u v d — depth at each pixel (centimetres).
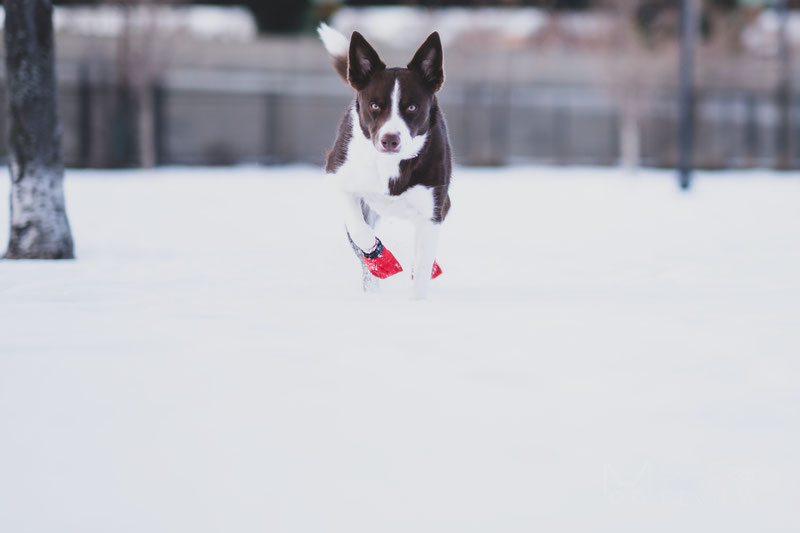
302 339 579
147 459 363
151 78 3853
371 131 709
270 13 4666
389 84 701
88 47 3875
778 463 370
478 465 363
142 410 422
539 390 469
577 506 327
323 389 461
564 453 378
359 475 352
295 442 385
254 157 4184
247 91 4172
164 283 858
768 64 4434
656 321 671
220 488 337
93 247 1211
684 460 372
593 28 4475
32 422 404
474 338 594
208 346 554
